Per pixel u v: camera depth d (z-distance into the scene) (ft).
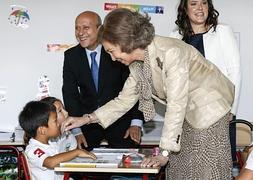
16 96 12.71
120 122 10.21
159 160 6.59
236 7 12.78
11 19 12.56
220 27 9.87
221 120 6.90
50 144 8.70
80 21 10.16
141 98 7.27
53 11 12.57
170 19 12.76
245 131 12.18
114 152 7.94
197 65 6.71
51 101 8.95
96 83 10.37
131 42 6.03
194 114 6.89
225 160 7.00
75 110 10.35
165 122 6.47
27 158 8.27
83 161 7.11
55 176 8.14
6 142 11.14
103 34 6.12
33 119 8.50
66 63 10.41
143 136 11.42
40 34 12.61
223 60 9.77
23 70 12.67
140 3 12.68
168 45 6.34
